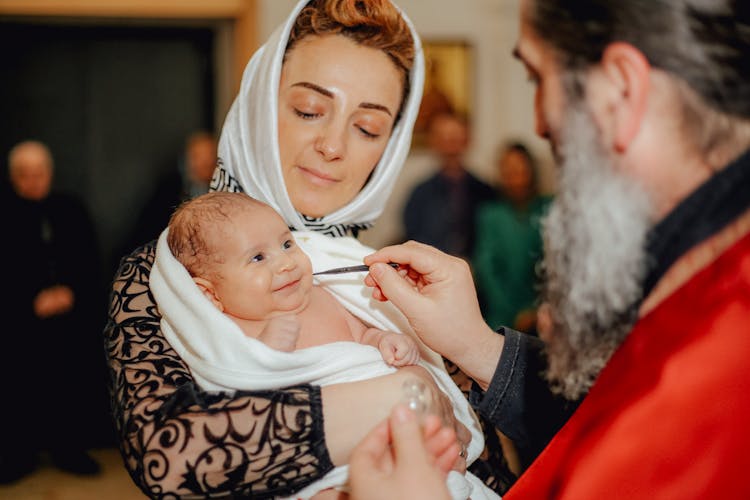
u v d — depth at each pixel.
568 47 0.89
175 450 1.12
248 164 1.50
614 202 0.88
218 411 1.15
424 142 5.83
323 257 1.46
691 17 0.83
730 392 0.83
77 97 6.19
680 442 0.84
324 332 1.39
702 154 0.85
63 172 6.20
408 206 5.05
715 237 0.86
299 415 1.16
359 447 1.01
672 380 0.85
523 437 1.31
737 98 0.83
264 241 1.36
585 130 0.89
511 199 4.59
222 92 6.28
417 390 1.16
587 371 0.95
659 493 0.84
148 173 6.32
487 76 5.84
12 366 4.74
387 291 1.31
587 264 0.91
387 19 1.49
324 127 1.46
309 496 1.20
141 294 1.34
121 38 6.21
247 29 5.70
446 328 1.30
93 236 4.89
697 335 0.85
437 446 1.01
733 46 0.83
